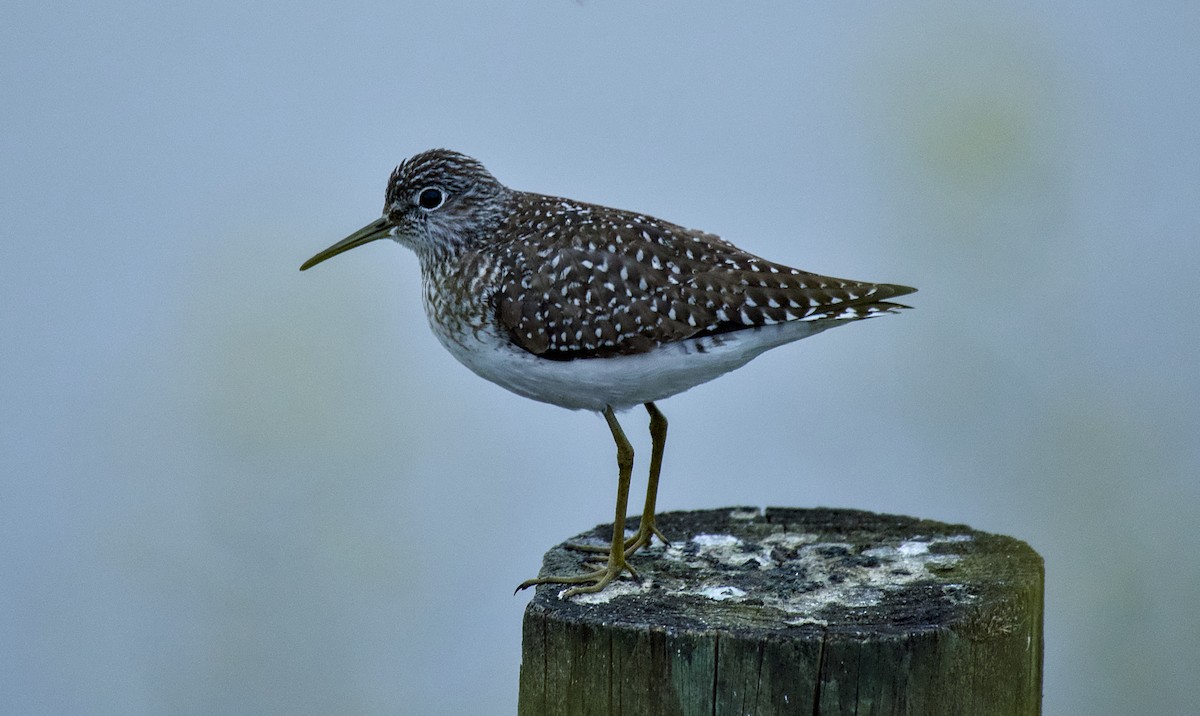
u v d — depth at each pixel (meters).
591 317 10.86
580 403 11.28
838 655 8.45
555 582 10.34
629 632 8.76
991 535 11.10
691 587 9.95
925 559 10.45
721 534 11.43
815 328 10.97
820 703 8.48
